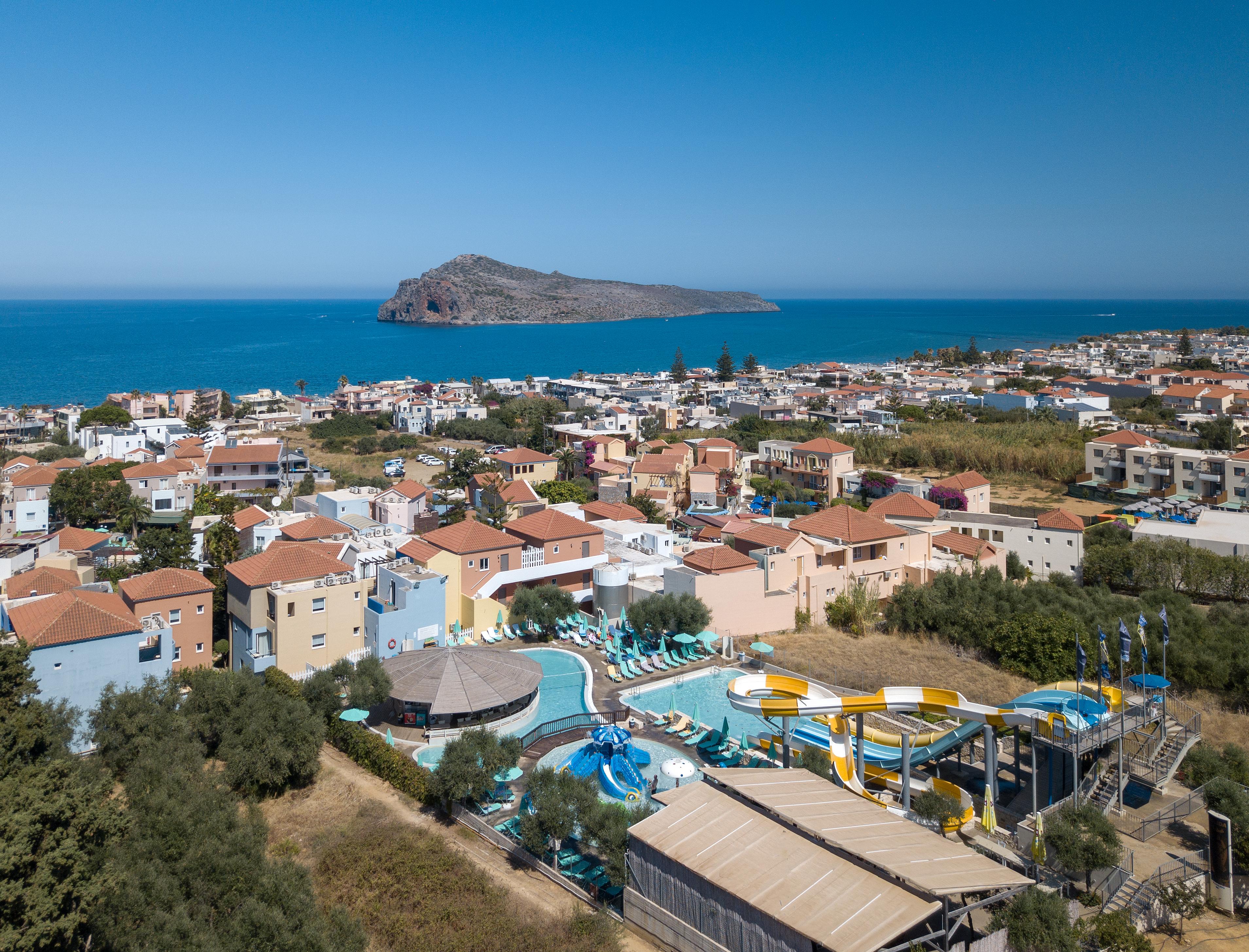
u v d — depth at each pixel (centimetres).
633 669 6525
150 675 5603
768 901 3064
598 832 3862
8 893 2827
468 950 3519
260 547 9162
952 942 3002
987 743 4150
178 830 3791
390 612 6719
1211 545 9088
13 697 4675
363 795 4900
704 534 10269
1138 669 6353
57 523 12231
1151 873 3981
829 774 4338
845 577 8088
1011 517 10150
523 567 7919
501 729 5666
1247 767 4859
